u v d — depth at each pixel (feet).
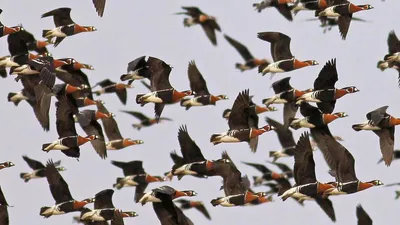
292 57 193.06
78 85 190.70
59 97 181.57
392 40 194.90
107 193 177.47
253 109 188.75
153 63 184.24
